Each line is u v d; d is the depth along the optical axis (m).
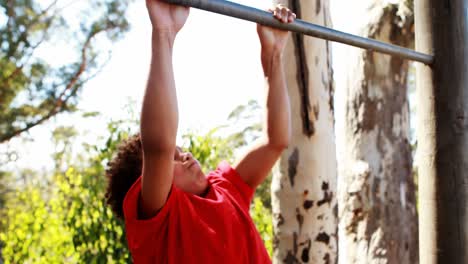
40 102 9.80
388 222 4.88
